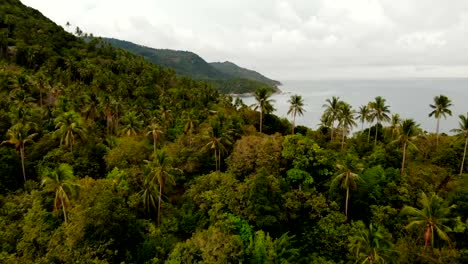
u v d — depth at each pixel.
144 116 106.62
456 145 77.81
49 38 164.00
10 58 135.25
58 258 40.03
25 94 91.44
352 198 56.69
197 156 69.56
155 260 41.81
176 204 59.78
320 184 61.34
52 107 97.81
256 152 64.94
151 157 67.56
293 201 54.06
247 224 49.09
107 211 43.56
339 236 48.59
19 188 61.09
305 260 46.22
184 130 86.69
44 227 45.69
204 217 52.62
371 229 37.47
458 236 45.66
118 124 98.06
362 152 85.75
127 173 59.44
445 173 66.19
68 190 47.84
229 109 133.62
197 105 134.62
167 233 49.66
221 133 69.06
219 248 41.59
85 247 40.78
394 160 74.69
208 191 55.19
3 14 167.25
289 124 110.06
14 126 65.31
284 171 63.53
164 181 52.16
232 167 64.62
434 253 39.72
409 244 42.38
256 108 101.56
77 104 97.81
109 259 40.94
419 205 54.78
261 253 42.44
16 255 42.22
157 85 160.00
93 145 72.81
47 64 132.38
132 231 45.75
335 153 69.69
